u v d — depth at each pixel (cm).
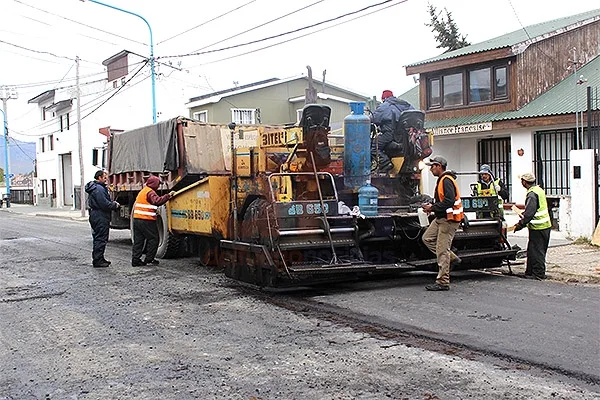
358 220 952
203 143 1296
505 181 2089
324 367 569
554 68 2083
